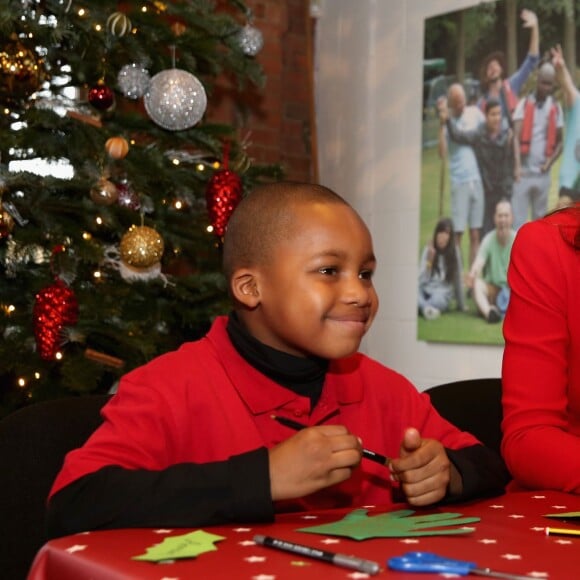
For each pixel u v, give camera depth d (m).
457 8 3.26
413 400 1.19
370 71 3.67
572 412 1.18
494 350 3.11
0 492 1.14
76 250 2.25
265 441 1.02
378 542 0.72
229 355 1.06
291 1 3.88
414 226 3.44
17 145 2.20
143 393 0.98
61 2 2.30
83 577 0.66
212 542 0.70
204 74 2.78
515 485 1.14
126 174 2.33
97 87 2.32
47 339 2.10
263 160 3.71
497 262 3.07
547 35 2.94
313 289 0.99
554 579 0.61
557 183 2.89
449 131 3.26
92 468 0.86
